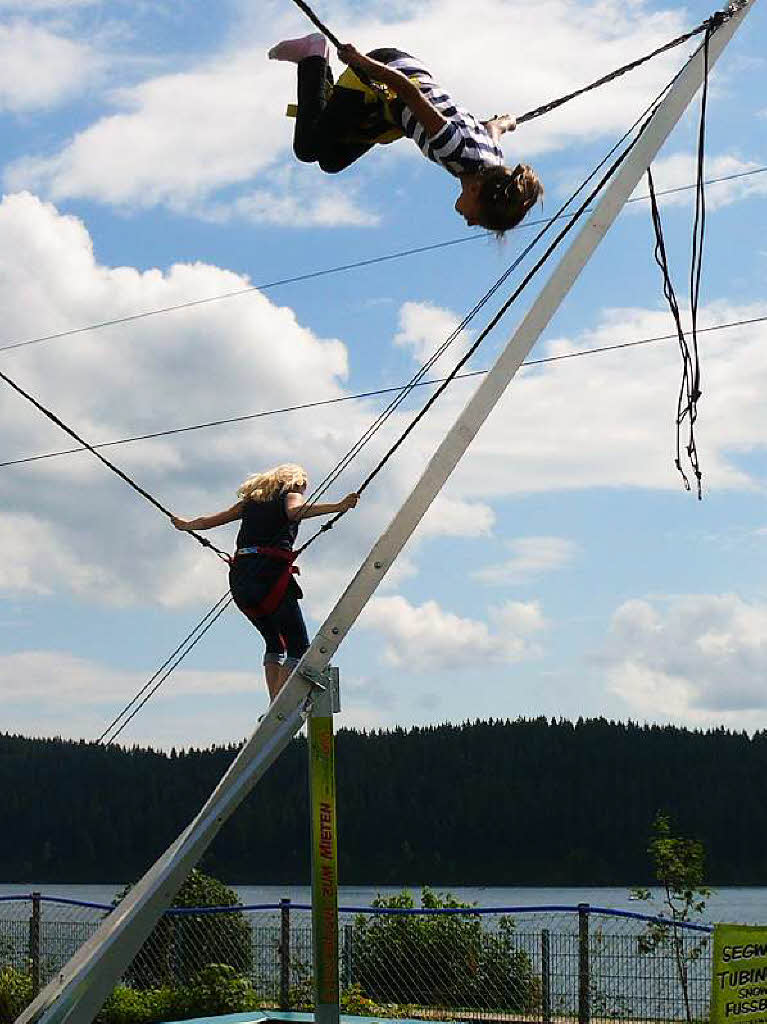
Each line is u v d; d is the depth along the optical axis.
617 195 9.88
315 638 9.09
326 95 8.20
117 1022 16.91
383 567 9.20
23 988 18.09
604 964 16.42
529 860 81.06
